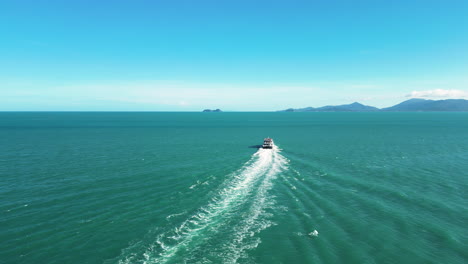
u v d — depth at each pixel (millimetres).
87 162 60219
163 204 35250
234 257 23500
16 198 37250
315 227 28797
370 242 25969
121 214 32125
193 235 27156
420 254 24031
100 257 23625
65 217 31359
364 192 39812
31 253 24250
